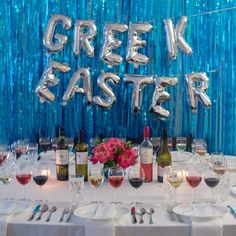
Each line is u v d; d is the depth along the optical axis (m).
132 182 1.99
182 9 4.32
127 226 1.65
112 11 4.34
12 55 4.44
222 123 4.39
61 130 2.38
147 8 4.33
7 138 4.53
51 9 4.38
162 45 4.34
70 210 1.81
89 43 3.98
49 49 3.97
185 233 1.66
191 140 3.91
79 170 2.33
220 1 4.29
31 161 2.66
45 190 2.16
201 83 3.96
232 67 4.34
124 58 4.34
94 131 4.46
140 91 4.02
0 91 4.47
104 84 4.03
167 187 2.02
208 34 4.32
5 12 4.41
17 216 1.77
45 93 4.02
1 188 2.20
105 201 1.97
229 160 3.05
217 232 1.63
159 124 4.42
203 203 1.88
